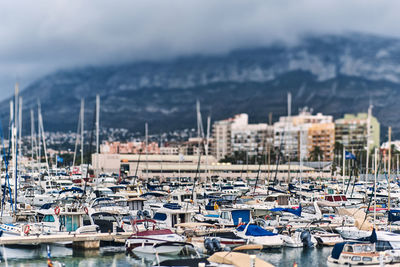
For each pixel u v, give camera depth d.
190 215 59.19
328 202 69.56
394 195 94.81
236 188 115.75
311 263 44.97
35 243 50.06
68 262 46.00
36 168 161.62
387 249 45.59
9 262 45.69
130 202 68.81
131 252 49.03
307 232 51.53
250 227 51.34
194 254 47.94
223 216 61.84
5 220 57.81
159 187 115.25
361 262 42.69
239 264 36.97
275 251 50.03
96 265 44.88
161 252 47.62
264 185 125.62
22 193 88.94
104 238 51.28
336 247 44.41
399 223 59.44
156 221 55.88
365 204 78.00
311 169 198.25
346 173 189.00
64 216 52.97
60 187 107.19
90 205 64.19
